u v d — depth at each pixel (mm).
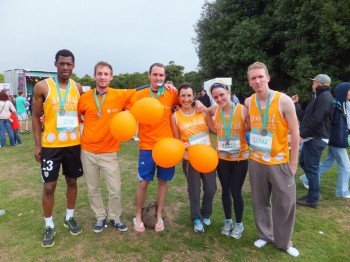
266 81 2930
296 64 14164
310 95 12984
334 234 3623
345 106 4629
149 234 3609
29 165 6930
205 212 3801
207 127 3578
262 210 3318
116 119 3160
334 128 4680
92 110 3361
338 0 11758
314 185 4371
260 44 16125
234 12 17609
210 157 3148
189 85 3393
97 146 3408
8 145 9711
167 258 3117
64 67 3197
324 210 4332
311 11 12742
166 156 3123
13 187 5332
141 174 3502
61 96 3248
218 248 3312
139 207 3676
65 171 3492
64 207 4406
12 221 3932
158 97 3424
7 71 22891
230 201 3557
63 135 3271
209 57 18469
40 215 4113
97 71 3287
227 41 17156
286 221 3121
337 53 12250
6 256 3121
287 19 14273
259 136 3064
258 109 3037
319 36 12945
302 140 4441
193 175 3588
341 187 4816
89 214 4168
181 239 3500
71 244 3359
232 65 16750
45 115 3236
